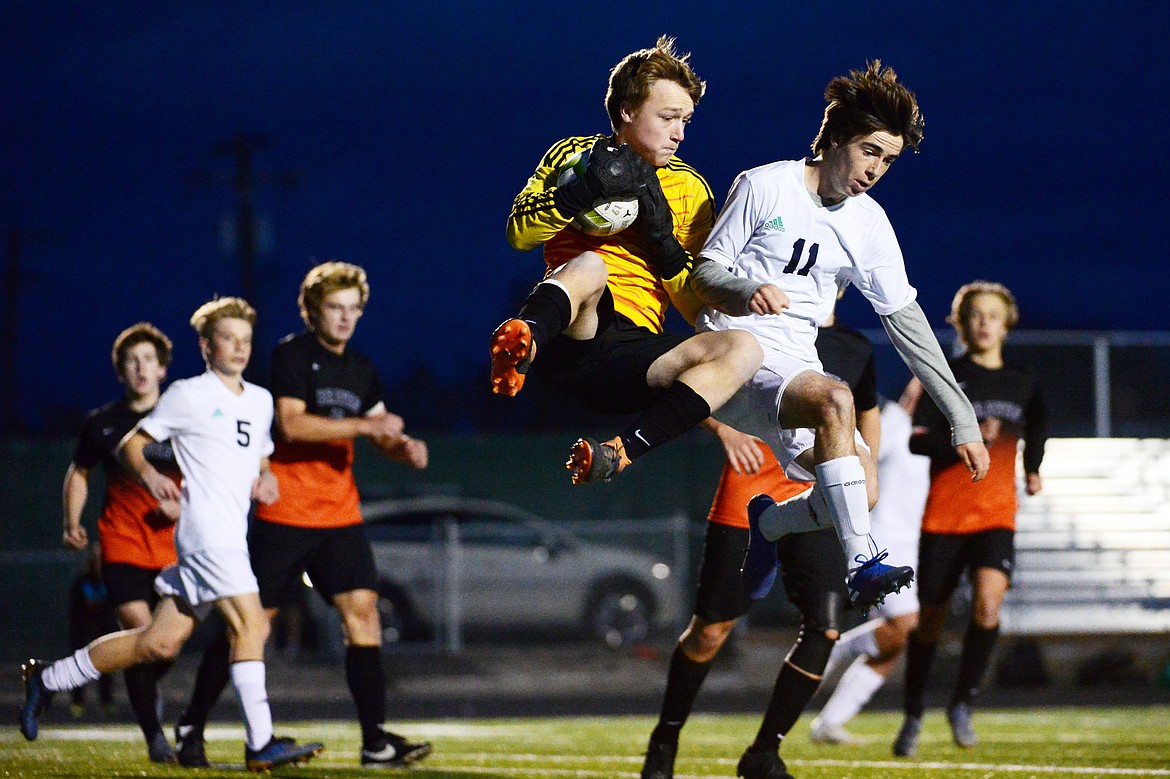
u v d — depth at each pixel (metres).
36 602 38.50
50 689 14.62
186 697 31.34
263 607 15.91
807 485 14.01
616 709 28.83
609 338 11.38
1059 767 15.71
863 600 10.88
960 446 12.18
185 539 14.48
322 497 16.16
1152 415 35.59
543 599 38.28
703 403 10.79
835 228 11.77
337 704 30.25
